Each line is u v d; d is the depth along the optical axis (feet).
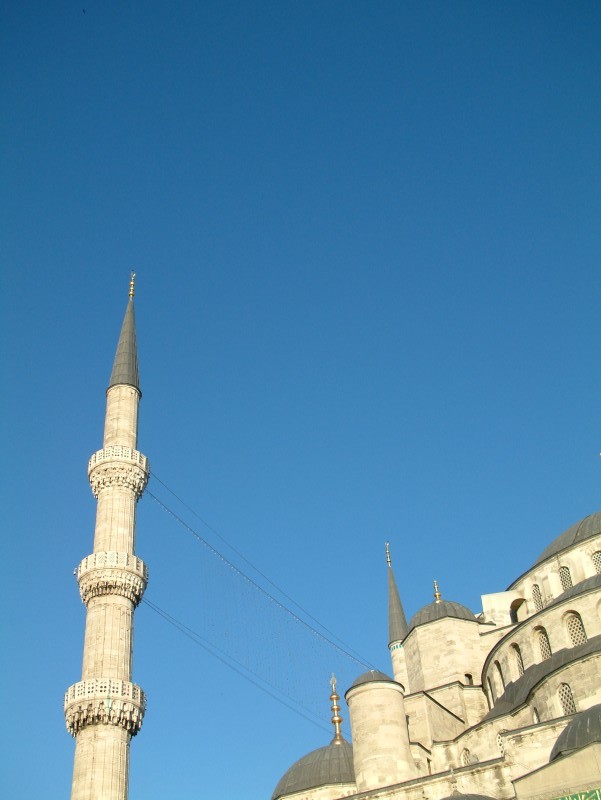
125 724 191.31
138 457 231.91
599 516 237.25
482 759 189.88
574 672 173.27
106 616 203.82
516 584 246.68
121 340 263.29
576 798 128.36
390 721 184.03
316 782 202.59
